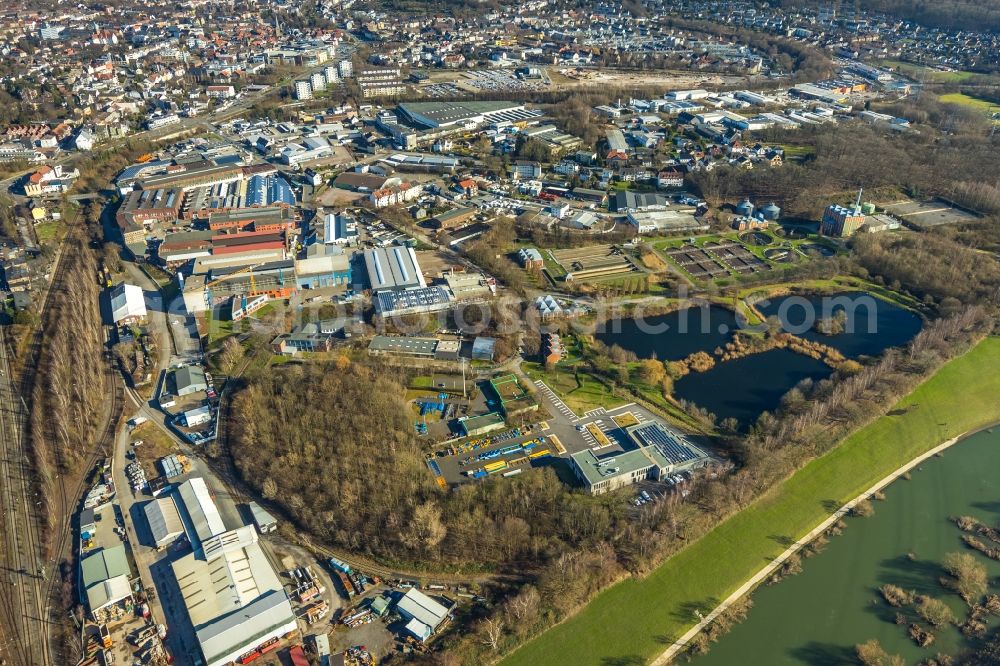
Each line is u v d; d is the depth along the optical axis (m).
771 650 148.38
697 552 168.12
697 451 196.25
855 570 167.00
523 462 194.12
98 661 139.50
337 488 175.12
